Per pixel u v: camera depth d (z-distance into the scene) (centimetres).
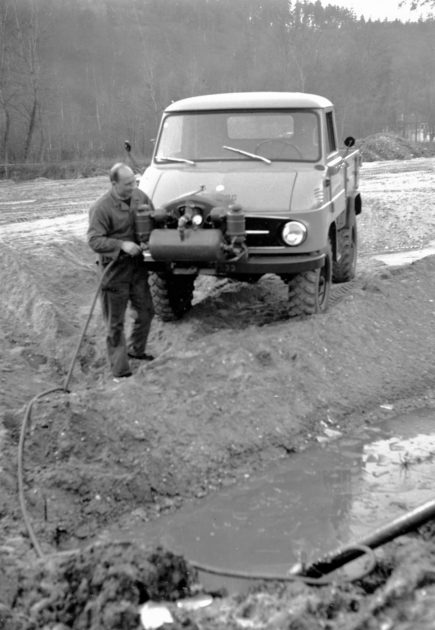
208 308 984
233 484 637
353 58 7006
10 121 5519
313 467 661
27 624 439
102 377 823
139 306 801
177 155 920
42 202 2450
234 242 780
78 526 577
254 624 434
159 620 437
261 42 7744
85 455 628
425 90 7206
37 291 1034
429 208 1875
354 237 1166
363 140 4438
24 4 6084
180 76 6506
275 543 554
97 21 7425
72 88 6369
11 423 663
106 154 5406
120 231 766
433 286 1008
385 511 591
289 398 737
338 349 818
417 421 751
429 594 432
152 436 651
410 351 867
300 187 838
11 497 585
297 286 872
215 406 696
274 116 912
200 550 548
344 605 441
